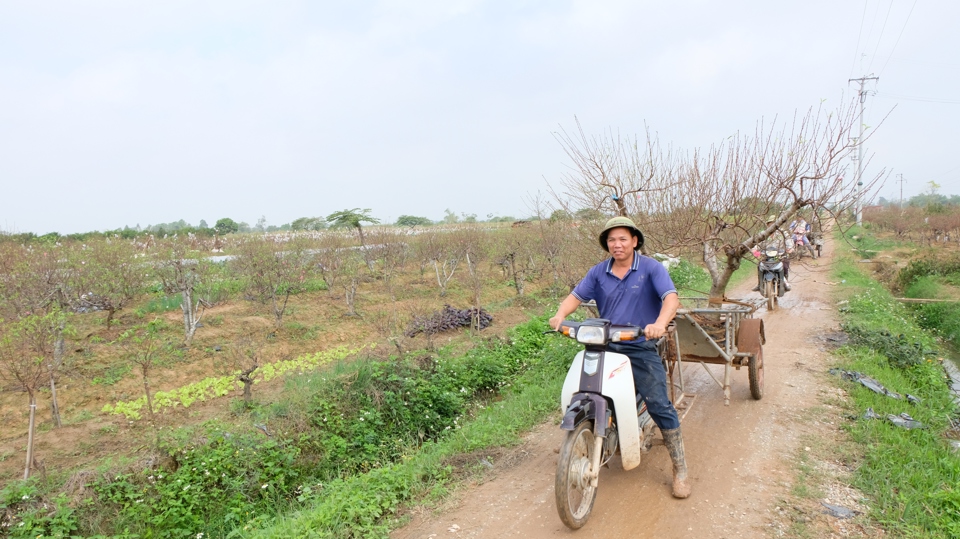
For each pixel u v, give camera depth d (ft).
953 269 60.64
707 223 25.12
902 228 110.01
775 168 23.62
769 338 32.53
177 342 35.83
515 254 60.03
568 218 35.14
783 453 16.87
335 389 26.05
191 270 40.98
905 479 14.90
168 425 24.57
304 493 18.61
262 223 118.32
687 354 20.59
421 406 26.45
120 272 40.24
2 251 35.83
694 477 15.47
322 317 45.44
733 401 21.59
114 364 31.71
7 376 28.14
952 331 44.91
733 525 13.08
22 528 17.16
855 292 46.88
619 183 26.94
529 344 34.27
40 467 20.52
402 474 16.56
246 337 37.24
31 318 24.00
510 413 21.68
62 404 27.20
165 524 18.86
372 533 13.52
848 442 17.69
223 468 20.71
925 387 25.66
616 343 13.92
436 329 40.65
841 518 13.28
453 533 13.52
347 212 58.90
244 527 16.58
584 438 13.55
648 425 15.56
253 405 26.40
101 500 18.84
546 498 14.85
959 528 12.51
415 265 68.08
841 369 25.38
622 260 14.16
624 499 14.40
